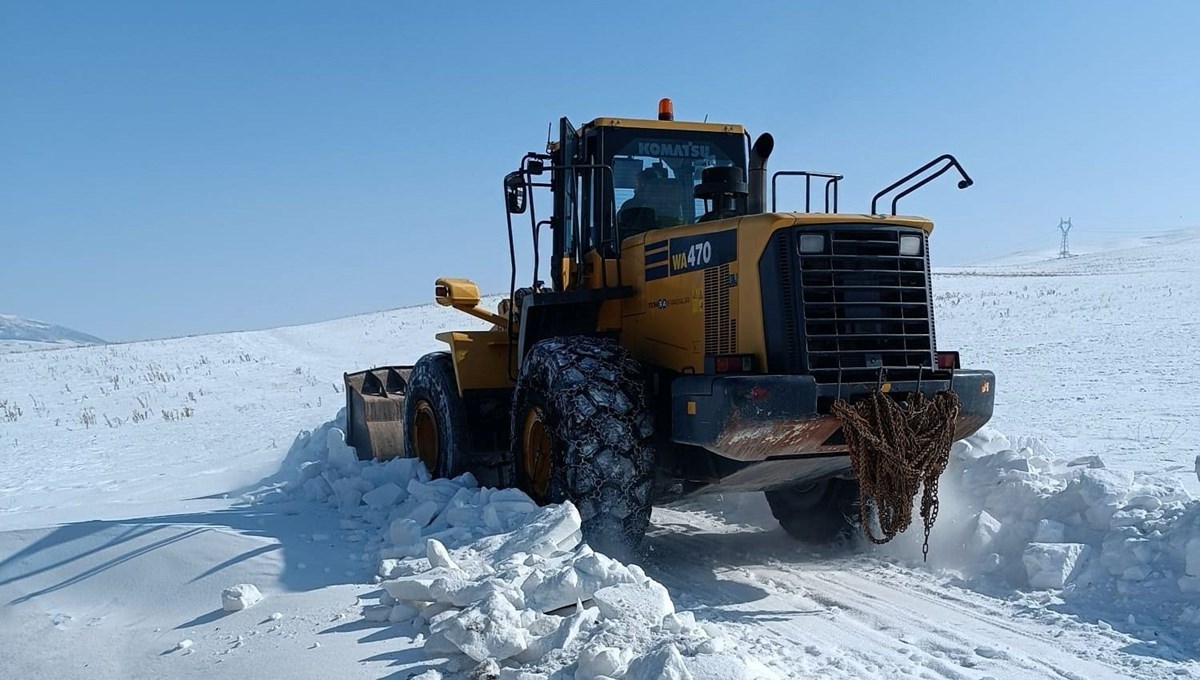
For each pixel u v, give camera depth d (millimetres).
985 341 19172
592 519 5684
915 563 6246
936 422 5500
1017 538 5840
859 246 5605
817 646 4559
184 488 9781
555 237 7633
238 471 10516
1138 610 4949
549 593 4406
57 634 4922
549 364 6113
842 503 6613
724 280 5863
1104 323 20328
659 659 3338
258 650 4316
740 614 5164
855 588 5695
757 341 5590
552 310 6977
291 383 20719
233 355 27797
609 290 6711
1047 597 5262
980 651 4477
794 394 5273
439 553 4930
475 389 7391
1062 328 20109
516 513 5754
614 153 7102
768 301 5543
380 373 9906
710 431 5379
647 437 5848
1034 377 13961
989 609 5176
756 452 5434
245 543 5754
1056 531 5691
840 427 5441
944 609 5203
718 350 5891
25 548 5957
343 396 17812
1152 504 5527
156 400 19516
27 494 10289
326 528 6320
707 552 6758
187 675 4172
